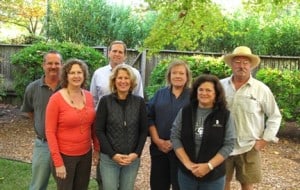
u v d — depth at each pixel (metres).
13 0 14.52
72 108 4.27
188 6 5.57
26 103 4.84
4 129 9.58
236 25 12.93
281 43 13.13
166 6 5.72
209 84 4.03
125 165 4.43
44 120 4.64
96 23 15.17
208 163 4.00
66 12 15.38
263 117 4.81
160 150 4.68
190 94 4.15
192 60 9.78
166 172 4.75
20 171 6.67
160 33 5.92
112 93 4.48
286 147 8.74
